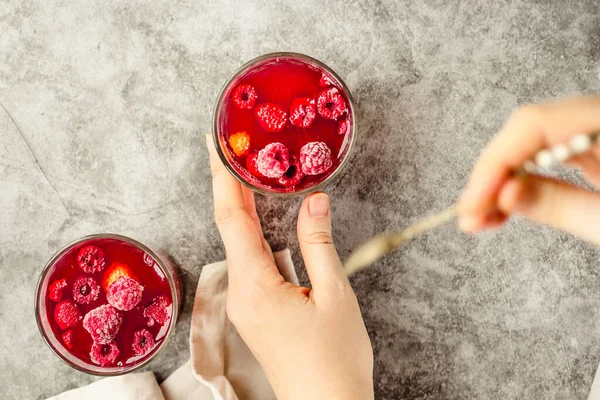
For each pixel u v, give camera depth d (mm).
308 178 460
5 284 518
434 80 519
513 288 529
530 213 375
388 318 525
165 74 512
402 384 527
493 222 374
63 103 512
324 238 453
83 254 462
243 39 512
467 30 518
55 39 510
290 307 444
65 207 517
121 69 511
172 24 510
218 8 511
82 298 467
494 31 520
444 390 529
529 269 529
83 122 513
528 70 522
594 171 387
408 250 524
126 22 510
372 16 515
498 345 530
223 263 507
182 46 511
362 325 452
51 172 515
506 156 359
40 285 451
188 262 519
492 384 530
